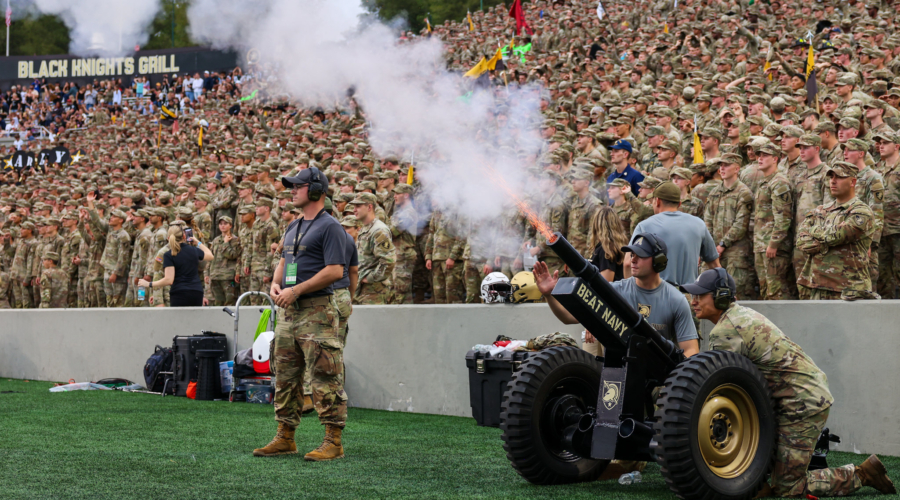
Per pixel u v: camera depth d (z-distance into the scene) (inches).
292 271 243.1
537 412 206.1
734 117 410.6
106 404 372.8
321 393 242.2
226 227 523.2
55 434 287.9
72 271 645.3
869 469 195.2
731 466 187.8
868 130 386.6
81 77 1473.9
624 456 198.5
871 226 269.1
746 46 639.1
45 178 917.8
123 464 234.2
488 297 328.8
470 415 330.0
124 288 589.6
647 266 209.5
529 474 206.2
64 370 491.2
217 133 900.0
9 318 522.3
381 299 396.2
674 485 181.6
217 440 275.9
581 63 703.1
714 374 183.8
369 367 365.4
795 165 334.0
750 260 336.5
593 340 277.7
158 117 1238.9
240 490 201.6
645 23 903.1
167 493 198.4
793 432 191.8
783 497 193.3
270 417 330.0
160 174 792.3
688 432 179.8
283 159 637.9
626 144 371.6
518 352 293.0
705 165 353.1
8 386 463.5
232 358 412.2
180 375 405.1
